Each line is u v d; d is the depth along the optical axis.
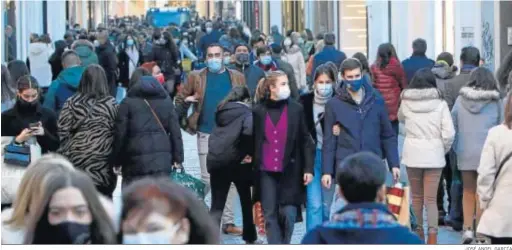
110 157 20.88
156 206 9.77
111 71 47.34
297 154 20.28
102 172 20.86
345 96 20.09
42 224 10.30
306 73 43.72
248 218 22.33
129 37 60.38
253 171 20.62
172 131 21.23
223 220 23.94
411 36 49.66
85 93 20.94
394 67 28.33
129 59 60.09
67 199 10.23
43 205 10.28
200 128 24.66
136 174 20.86
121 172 21.31
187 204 9.80
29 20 67.50
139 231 9.79
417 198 21.69
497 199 17.31
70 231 10.16
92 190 10.30
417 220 21.72
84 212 10.23
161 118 21.08
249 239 22.42
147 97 21.03
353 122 20.00
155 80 21.14
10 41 56.12
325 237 10.81
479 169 17.50
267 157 20.11
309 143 20.22
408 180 22.17
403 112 21.53
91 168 20.78
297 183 20.25
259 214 20.86
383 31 56.72
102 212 10.23
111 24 154.75
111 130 20.91
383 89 28.36
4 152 19.42
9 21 56.84
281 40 62.62
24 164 19.39
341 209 10.95
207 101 24.55
